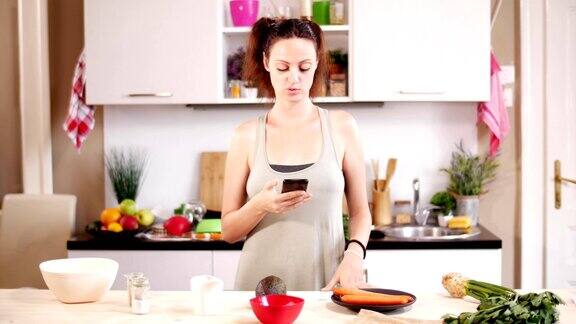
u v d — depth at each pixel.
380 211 3.51
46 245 3.31
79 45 3.69
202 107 3.64
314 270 2.10
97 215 3.74
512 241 3.64
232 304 1.78
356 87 3.29
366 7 3.26
